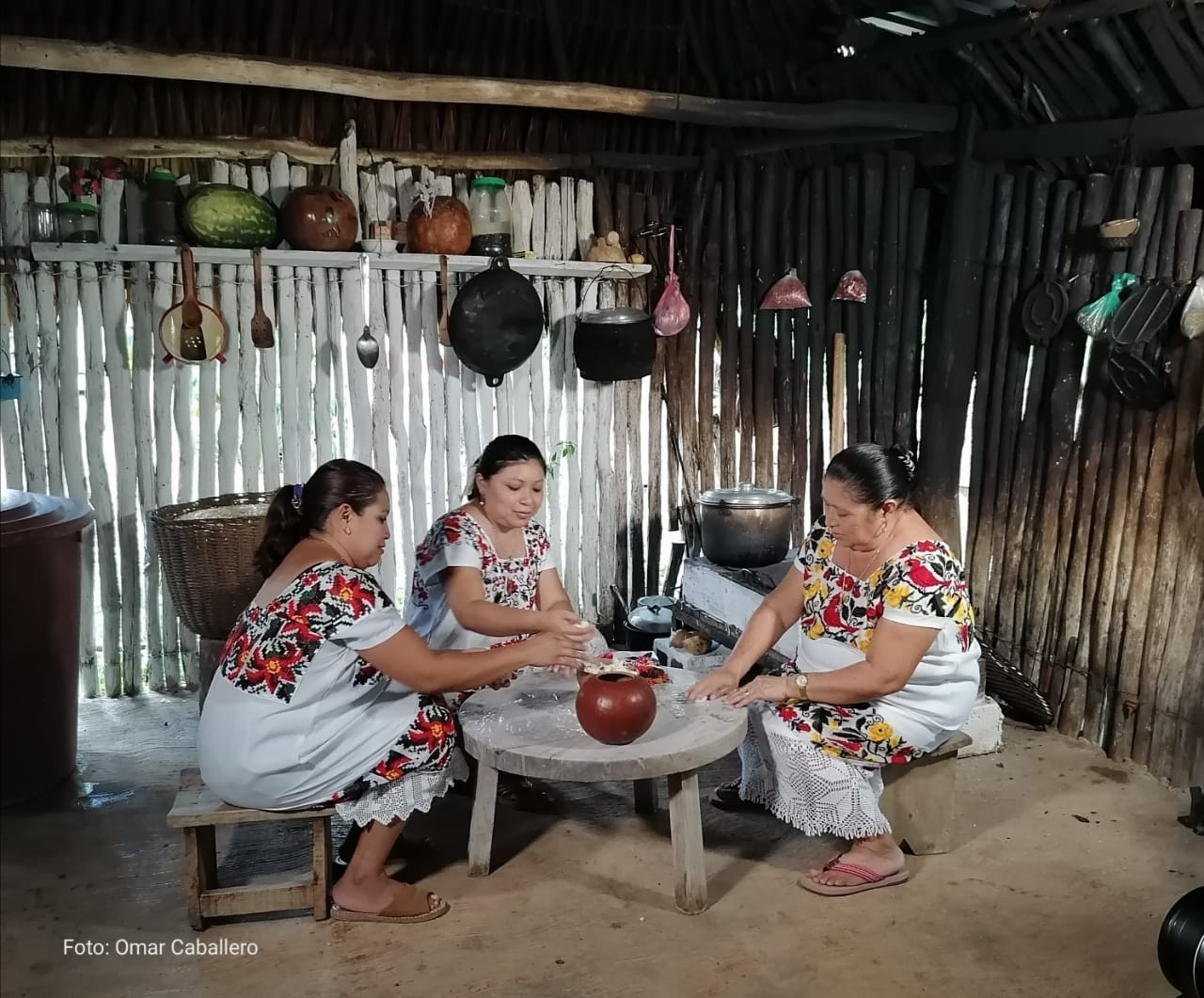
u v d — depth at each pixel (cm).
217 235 380
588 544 479
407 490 442
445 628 304
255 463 416
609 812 327
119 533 406
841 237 443
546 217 450
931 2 362
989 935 259
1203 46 324
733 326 462
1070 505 381
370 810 257
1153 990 238
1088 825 317
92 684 414
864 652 277
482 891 279
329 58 407
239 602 357
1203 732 335
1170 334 342
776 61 436
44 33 368
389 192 427
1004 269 401
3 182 373
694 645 398
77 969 245
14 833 310
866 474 264
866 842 282
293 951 252
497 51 432
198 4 384
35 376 385
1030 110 392
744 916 268
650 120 459
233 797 251
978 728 365
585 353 429
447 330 416
